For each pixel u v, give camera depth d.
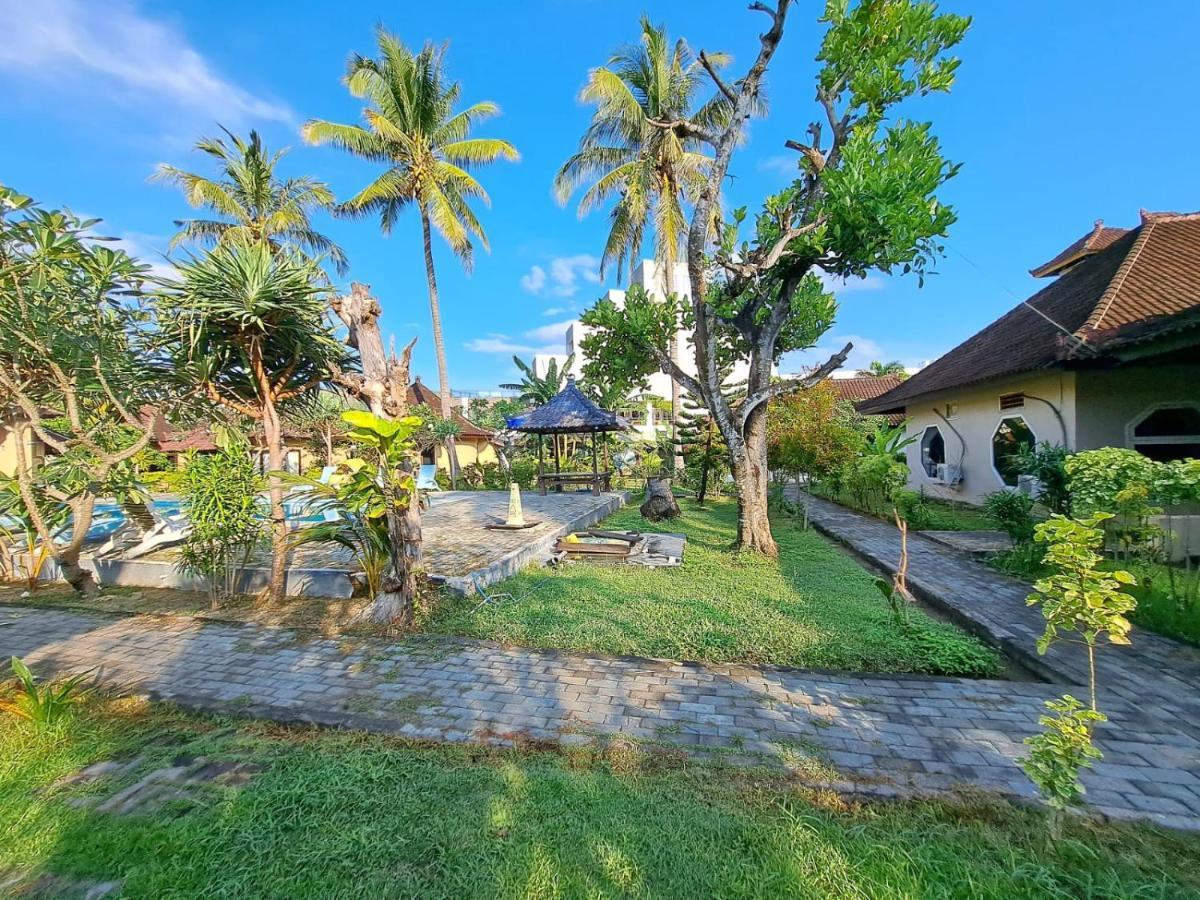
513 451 25.16
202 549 5.61
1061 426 8.54
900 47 6.16
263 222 18.02
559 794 2.50
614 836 2.22
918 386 13.09
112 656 4.34
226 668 4.05
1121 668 3.78
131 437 7.49
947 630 4.60
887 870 2.02
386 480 4.75
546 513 11.11
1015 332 10.92
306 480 4.99
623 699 3.44
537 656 4.15
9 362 5.89
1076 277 10.90
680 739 2.97
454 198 18.98
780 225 6.73
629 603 5.38
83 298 5.42
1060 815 2.14
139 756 2.92
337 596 5.77
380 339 5.15
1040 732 3.01
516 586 6.09
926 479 13.26
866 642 4.24
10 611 5.61
